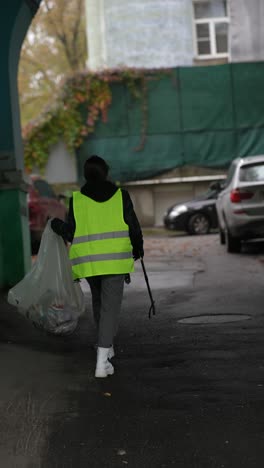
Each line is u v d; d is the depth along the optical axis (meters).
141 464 4.47
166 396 5.88
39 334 8.52
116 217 6.40
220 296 11.02
